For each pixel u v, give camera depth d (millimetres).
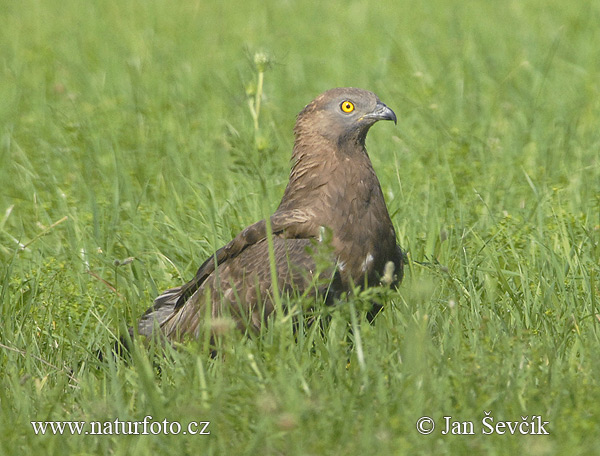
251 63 14492
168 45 26016
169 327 10836
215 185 14969
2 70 23625
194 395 8312
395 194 13891
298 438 7676
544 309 10188
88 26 28906
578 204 13562
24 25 29078
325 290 10039
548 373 8453
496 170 14945
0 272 12242
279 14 30250
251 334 9633
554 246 11695
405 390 8141
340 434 7727
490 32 25859
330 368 8766
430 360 8750
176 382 8883
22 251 12594
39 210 14281
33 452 7797
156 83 21859
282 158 16594
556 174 14867
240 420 8047
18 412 8594
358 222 10250
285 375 8375
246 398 8203
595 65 21984
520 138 17078
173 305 11125
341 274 10141
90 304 11109
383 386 8180
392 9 30094
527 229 12234
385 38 25797
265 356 8922
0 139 18641
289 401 7941
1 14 30750
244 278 10258
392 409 7992
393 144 16906
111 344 10547
